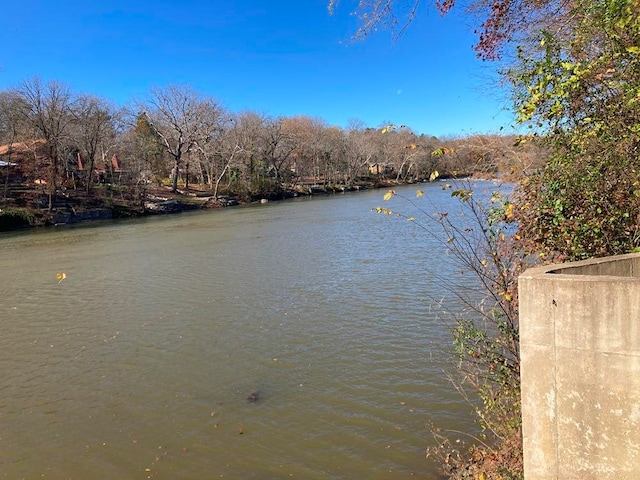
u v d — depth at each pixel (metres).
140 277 20.34
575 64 4.91
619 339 3.10
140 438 7.75
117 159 81.94
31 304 16.70
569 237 5.86
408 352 10.16
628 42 4.74
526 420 3.54
